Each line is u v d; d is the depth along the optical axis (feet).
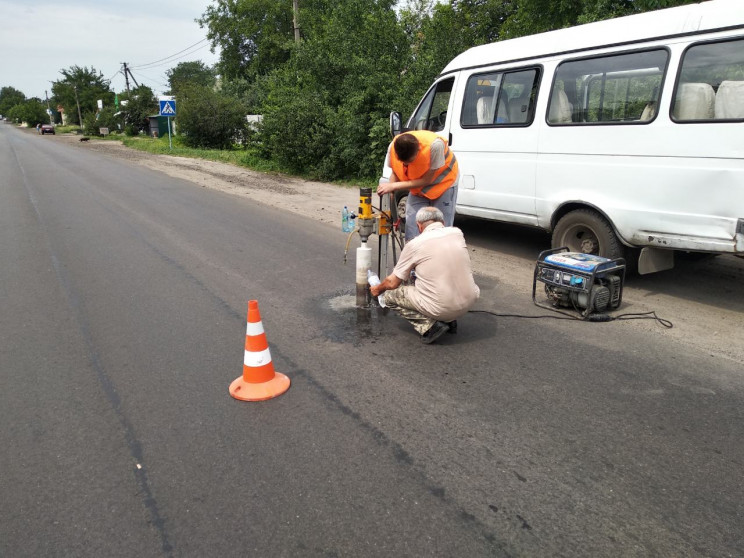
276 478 8.89
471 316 16.21
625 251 18.30
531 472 9.04
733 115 14.60
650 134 16.28
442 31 44.39
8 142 128.77
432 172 15.39
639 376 12.41
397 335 14.74
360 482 8.79
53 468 9.20
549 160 19.29
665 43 15.99
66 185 45.11
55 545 7.54
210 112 93.25
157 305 16.96
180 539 7.62
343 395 11.56
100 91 280.72
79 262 21.72
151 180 48.85
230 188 43.91
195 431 10.23
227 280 19.47
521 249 23.90
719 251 15.26
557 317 16.10
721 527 7.84
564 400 11.35
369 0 53.88
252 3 113.91
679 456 9.47
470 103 22.29
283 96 53.26
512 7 52.26
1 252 23.36
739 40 14.48
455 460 9.36
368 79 45.80
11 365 12.99
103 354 13.56
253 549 7.43
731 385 11.98
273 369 12.16
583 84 18.20
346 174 49.73
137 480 8.87
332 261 22.08
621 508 8.22
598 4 34.47
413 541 7.57
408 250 13.83
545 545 7.51
